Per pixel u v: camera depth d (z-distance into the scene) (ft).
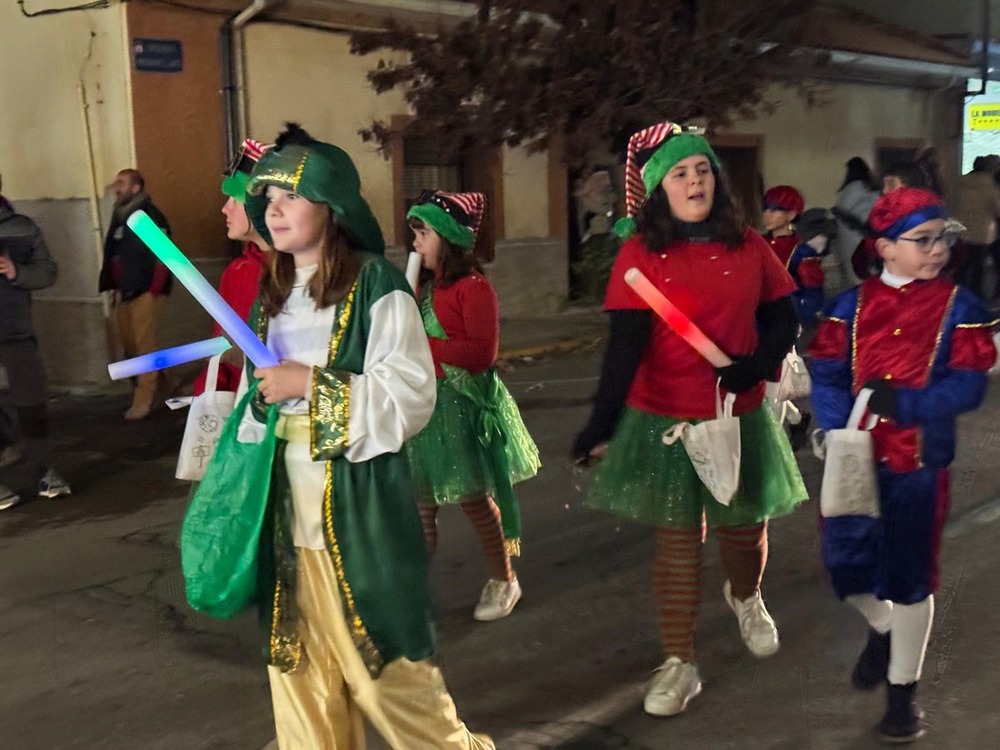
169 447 24.70
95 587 15.75
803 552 16.16
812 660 12.45
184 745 11.00
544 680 12.14
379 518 8.03
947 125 65.41
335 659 8.50
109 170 31.71
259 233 8.55
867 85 59.36
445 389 12.77
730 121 37.19
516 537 13.82
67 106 31.94
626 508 11.27
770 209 18.67
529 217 43.21
